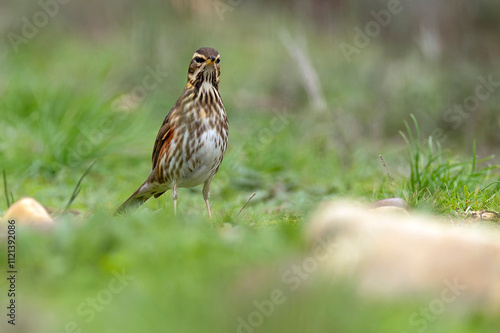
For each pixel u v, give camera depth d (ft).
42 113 55.62
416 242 22.50
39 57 86.94
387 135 60.44
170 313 21.21
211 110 36.01
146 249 25.48
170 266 24.35
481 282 21.72
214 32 85.15
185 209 40.16
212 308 21.18
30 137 54.80
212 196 45.96
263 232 27.76
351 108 61.82
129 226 28.45
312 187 47.06
